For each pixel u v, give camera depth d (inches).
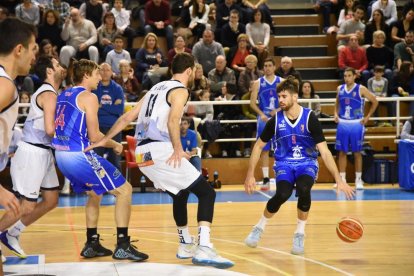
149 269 219.1
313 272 215.9
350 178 482.0
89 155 226.1
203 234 219.6
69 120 226.2
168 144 218.5
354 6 591.2
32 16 544.7
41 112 231.0
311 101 459.8
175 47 516.4
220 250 252.7
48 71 233.3
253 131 478.0
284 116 245.0
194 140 412.5
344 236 234.5
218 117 467.2
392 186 461.4
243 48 521.7
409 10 566.3
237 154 479.8
